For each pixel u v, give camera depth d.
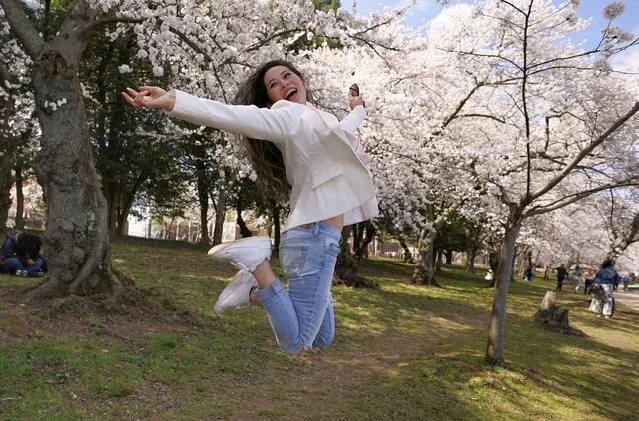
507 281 7.75
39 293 6.76
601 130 9.02
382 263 31.94
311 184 1.94
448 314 12.98
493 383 6.80
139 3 7.27
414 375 6.97
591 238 25.66
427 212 19.08
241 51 8.03
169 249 19.19
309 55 12.48
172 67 8.30
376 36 8.66
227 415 4.80
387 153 11.86
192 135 16.66
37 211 41.03
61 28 7.42
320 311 1.98
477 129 15.27
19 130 12.73
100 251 7.14
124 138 18.64
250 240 1.96
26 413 4.09
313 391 5.90
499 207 17.45
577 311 17.48
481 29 12.95
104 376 5.04
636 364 9.61
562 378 7.73
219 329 7.41
